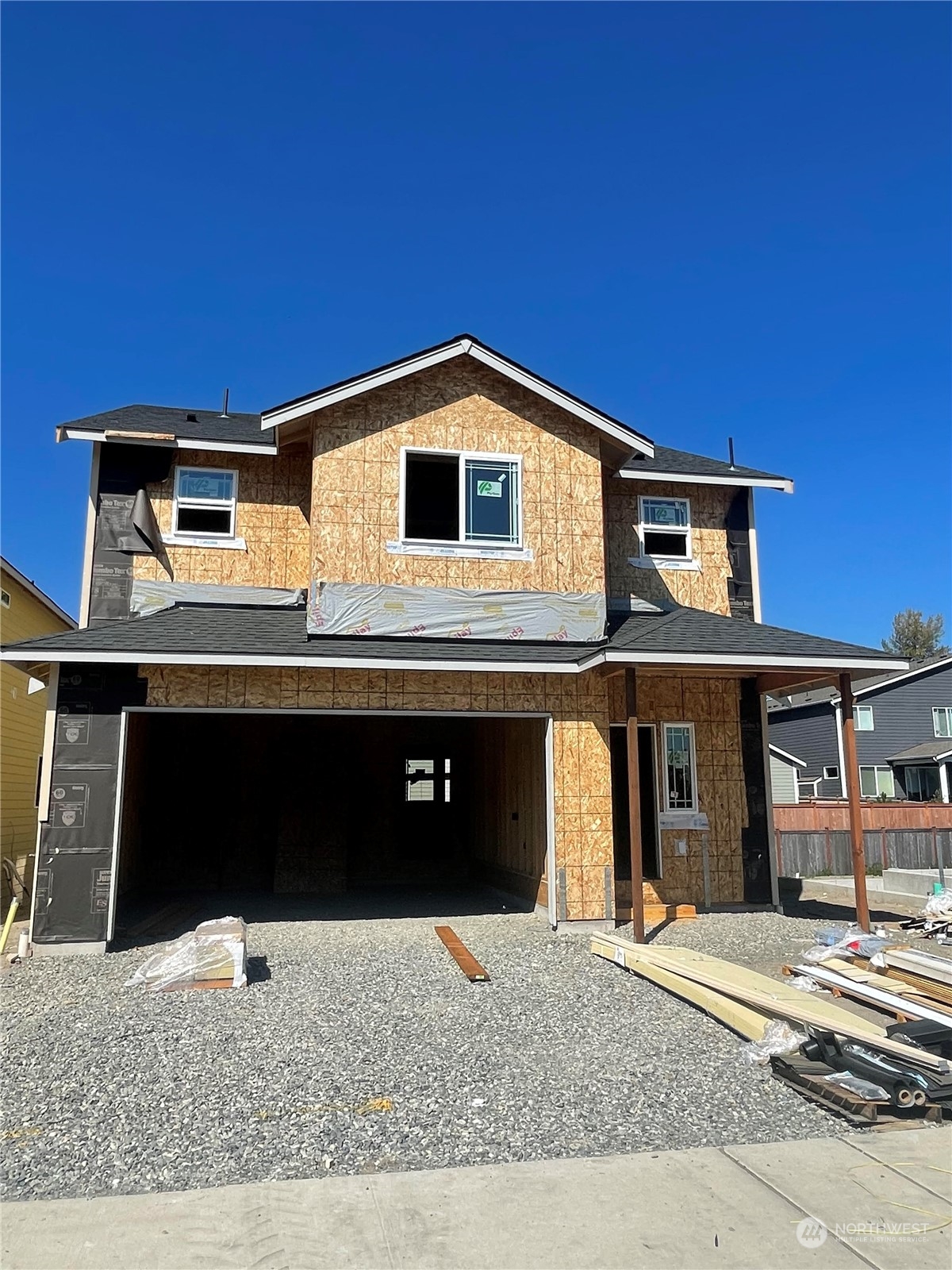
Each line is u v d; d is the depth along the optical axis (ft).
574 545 38.63
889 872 49.14
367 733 54.65
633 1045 20.39
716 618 39.83
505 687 36.50
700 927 35.81
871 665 33.96
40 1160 14.28
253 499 40.45
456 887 51.03
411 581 36.78
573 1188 13.24
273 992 25.09
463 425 38.45
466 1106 16.60
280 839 48.47
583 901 35.73
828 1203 12.84
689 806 40.32
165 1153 14.55
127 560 38.88
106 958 30.09
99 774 32.09
